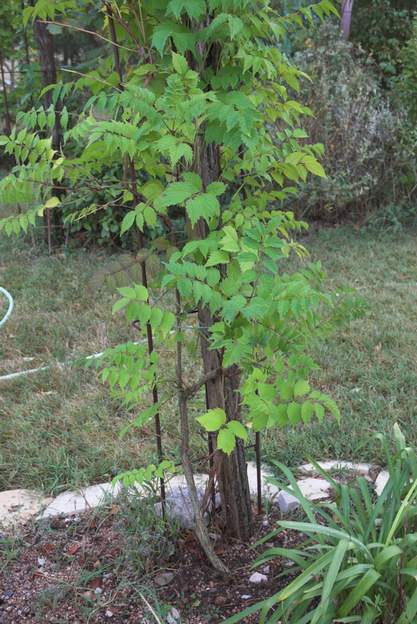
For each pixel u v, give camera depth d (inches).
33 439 132.3
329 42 297.3
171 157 64.4
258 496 105.9
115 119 76.0
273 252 68.5
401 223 302.4
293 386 75.0
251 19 73.4
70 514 109.6
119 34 85.5
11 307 192.4
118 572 94.3
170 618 85.7
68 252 259.0
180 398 87.0
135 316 69.4
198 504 89.3
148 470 86.5
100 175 227.0
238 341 71.1
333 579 69.2
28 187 77.0
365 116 292.4
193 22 74.4
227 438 75.4
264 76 80.7
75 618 87.1
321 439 129.2
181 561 95.8
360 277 232.8
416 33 316.2
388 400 145.6
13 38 320.8
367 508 89.8
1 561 98.3
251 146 69.4
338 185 281.1
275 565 94.4
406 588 78.2
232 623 76.3
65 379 158.4
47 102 248.7
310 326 83.3
